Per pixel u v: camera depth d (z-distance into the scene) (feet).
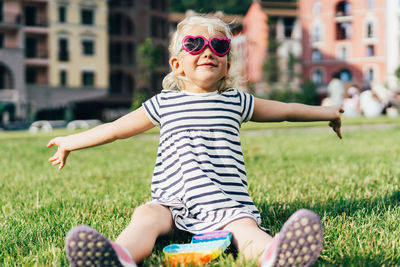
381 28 151.64
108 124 8.15
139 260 6.46
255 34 147.13
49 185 14.82
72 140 8.08
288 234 5.60
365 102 106.22
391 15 150.51
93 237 5.53
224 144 7.80
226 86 8.47
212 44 7.73
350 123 60.75
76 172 18.28
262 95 134.92
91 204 11.25
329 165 17.99
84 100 127.65
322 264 6.35
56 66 123.75
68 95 125.70
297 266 5.87
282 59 139.95
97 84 129.08
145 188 13.67
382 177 14.15
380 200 10.55
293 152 23.90
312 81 141.38
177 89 8.57
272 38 146.41
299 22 154.40
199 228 7.19
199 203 7.36
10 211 10.70
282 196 11.62
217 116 7.90
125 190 13.48
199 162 7.62
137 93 124.47
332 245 7.36
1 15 116.57
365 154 21.63
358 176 14.70
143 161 22.47
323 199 10.98
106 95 130.21
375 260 6.54
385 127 52.60
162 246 7.45
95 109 131.13
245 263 6.21
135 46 140.05
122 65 138.62
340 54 155.43
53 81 123.65
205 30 7.98
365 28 152.97
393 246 7.11
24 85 119.44
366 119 74.64
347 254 6.80
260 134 45.55
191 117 7.87
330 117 8.76
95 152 28.53
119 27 138.41
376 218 8.91
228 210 7.22
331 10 153.58
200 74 7.79
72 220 9.50
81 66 126.72
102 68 129.29
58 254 7.04
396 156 20.29
